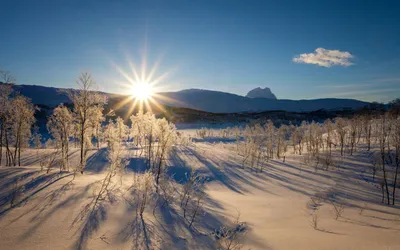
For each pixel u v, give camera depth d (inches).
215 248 348.5
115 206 404.5
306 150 2235.5
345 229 541.0
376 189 1186.6
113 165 666.8
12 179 463.8
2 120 1104.2
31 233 293.0
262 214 638.5
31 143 2256.4
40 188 436.8
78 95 972.6
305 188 1155.3
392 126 1749.5
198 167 1369.3
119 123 1883.6
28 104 1171.3
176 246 325.4
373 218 697.0
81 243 287.1
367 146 1843.0
